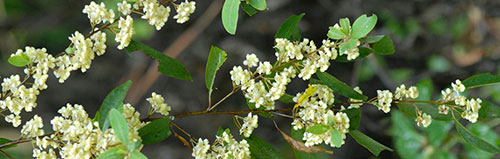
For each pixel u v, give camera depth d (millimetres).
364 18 585
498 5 1214
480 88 1092
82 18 1380
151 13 583
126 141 536
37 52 573
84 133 562
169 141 1300
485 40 1228
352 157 1191
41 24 1366
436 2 1203
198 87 1300
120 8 583
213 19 1259
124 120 533
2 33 1362
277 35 630
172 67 624
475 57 1231
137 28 1279
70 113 575
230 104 1290
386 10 1188
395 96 615
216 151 594
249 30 1253
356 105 617
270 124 1230
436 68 1230
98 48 583
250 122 604
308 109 596
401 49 1229
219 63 601
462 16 1223
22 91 577
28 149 1262
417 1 1193
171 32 1290
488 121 884
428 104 639
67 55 579
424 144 867
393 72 1229
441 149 860
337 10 1194
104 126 552
